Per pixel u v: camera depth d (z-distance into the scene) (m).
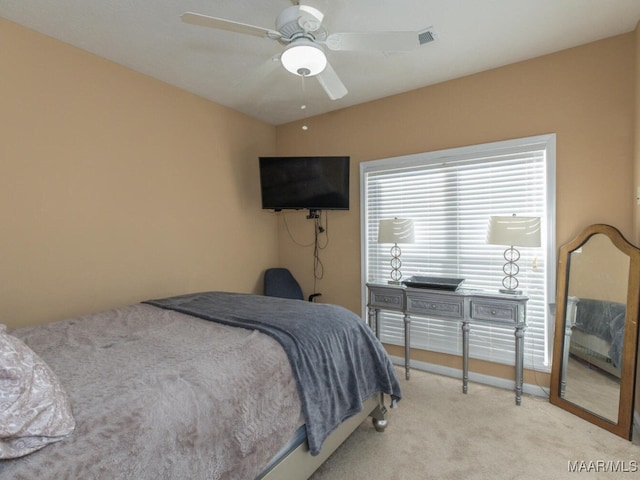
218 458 1.12
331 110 3.66
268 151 4.01
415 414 2.35
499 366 2.80
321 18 1.60
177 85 3.00
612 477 1.71
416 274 3.19
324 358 1.66
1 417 0.81
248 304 2.27
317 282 3.84
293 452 1.46
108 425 0.94
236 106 3.50
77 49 2.37
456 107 2.94
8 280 2.06
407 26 2.20
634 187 2.24
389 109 3.30
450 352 3.03
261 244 3.92
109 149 2.55
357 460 1.87
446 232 3.03
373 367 2.04
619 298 2.11
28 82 2.14
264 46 2.40
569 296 2.42
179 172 3.05
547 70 2.56
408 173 3.21
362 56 2.56
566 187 2.50
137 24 2.13
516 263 2.71
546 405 2.46
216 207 3.40
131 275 2.69
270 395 1.36
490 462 1.84
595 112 2.39
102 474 0.84
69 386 1.13
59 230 2.28
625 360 2.04
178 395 1.11
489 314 2.53
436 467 1.81
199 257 3.23
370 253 3.47
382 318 3.41
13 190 2.08
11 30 2.07
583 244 2.36
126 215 2.66
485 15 2.09
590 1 1.97
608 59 2.35
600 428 2.13
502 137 2.74
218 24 1.62
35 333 1.71
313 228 3.86
